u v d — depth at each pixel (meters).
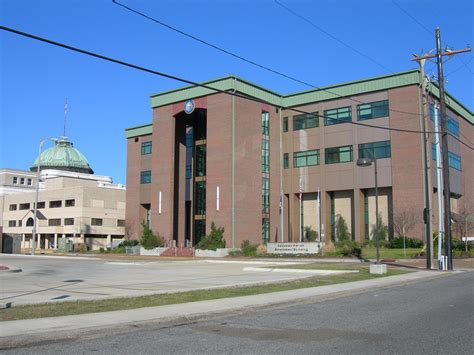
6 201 106.31
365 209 53.25
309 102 56.44
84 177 118.50
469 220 53.03
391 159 49.84
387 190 52.03
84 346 8.86
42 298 14.95
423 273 26.33
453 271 28.61
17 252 67.38
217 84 53.19
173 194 57.34
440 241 30.75
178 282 21.19
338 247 45.75
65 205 90.56
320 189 54.91
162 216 57.41
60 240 77.81
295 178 56.91
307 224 56.59
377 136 51.28
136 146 70.50
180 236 57.91
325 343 8.86
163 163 58.19
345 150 53.53
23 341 9.03
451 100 56.75
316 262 37.28
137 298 14.66
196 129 59.62
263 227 54.38
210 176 52.47
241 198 51.47
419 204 47.31
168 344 8.96
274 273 26.69
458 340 8.93
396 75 50.16
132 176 70.19
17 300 14.31
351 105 53.47
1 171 114.25
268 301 14.38
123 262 39.12
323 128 55.31
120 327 10.39
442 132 31.11
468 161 62.25
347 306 14.23
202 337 9.62
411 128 48.72
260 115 55.03
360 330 10.10
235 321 11.63
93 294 16.20
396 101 50.06
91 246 86.75
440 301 14.89
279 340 9.20
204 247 50.25
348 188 52.81
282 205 55.09
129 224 69.19
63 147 125.75
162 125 58.88
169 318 11.39
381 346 8.52
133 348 8.63
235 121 51.69
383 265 25.31
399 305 14.17
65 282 21.06
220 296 15.53
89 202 87.69
